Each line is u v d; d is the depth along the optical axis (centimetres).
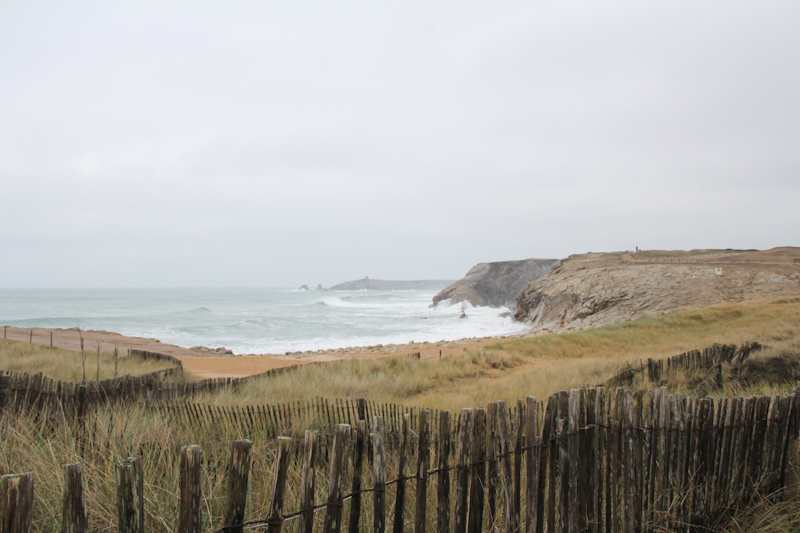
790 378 966
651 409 356
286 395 1005
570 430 312
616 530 330
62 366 1354
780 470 437
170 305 11019
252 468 381
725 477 394
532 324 5834
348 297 15488
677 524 350
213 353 3012
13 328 3011
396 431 541
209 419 564
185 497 181
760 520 373
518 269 13275
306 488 216
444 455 277
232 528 193
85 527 162
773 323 2486
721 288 4819
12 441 394
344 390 1220
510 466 291
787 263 5866
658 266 5769
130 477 171
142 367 1523
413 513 347
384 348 3189
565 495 309
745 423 410
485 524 301
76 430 430
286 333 4759
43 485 302
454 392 1222
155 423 475
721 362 1084
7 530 147
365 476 377
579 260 8088
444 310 9369
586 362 1692
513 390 1107
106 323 5756
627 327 2997
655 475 365
